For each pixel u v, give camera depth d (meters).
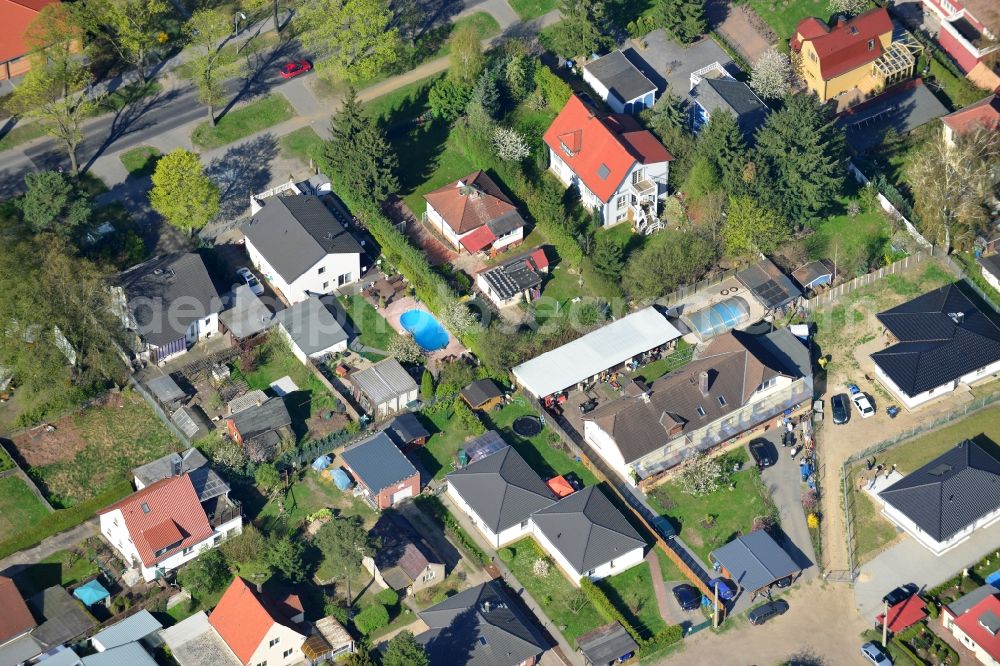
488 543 166.12
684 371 177.12
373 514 168.25
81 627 155.75
